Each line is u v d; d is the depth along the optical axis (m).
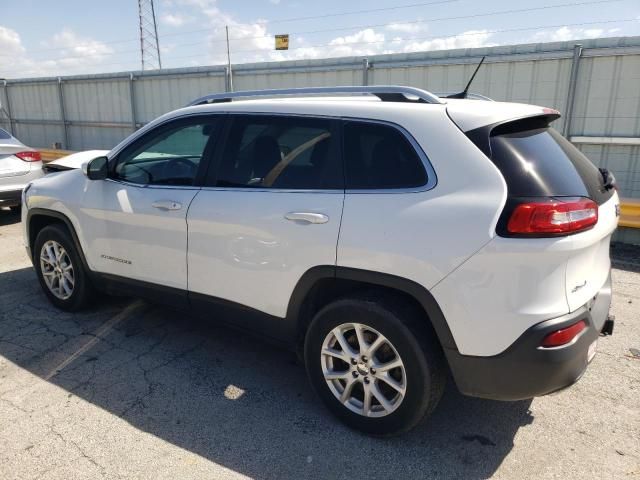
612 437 2.81
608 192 2.86
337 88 3.07
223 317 3.29
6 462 2.57
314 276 2.77
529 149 2.51
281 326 3.02
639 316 4.34
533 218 2.23
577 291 2.37
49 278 4.45
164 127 3.58
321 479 2.49
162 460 2.60
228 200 3.09
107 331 4.07
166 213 3.37
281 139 3.01
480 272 2.31
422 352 2.51
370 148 2.70
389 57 8.70
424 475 2.52
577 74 7.05
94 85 13.59
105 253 3.87
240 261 3.05
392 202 2.55
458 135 2.48
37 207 4.34
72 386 3.27
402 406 2.61
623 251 6.24
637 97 6.75
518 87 7.61
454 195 2.42
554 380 2.31
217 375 3.43
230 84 10.88
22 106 15.72
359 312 2.63
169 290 3.52
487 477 2.51
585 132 7.18
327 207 2.71
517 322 2.27
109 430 2.83
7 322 4.21
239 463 2.59
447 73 8.20
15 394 3.18
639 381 3.35
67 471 2.51
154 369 3.50
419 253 2.43
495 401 3.15
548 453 2.68
